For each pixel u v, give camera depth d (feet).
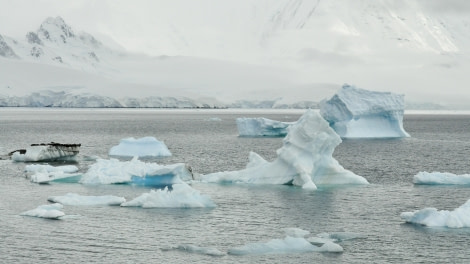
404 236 123.75
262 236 124.47
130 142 264.72
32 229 126.82
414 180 185.47
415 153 290.35
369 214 142.10
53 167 207.00
